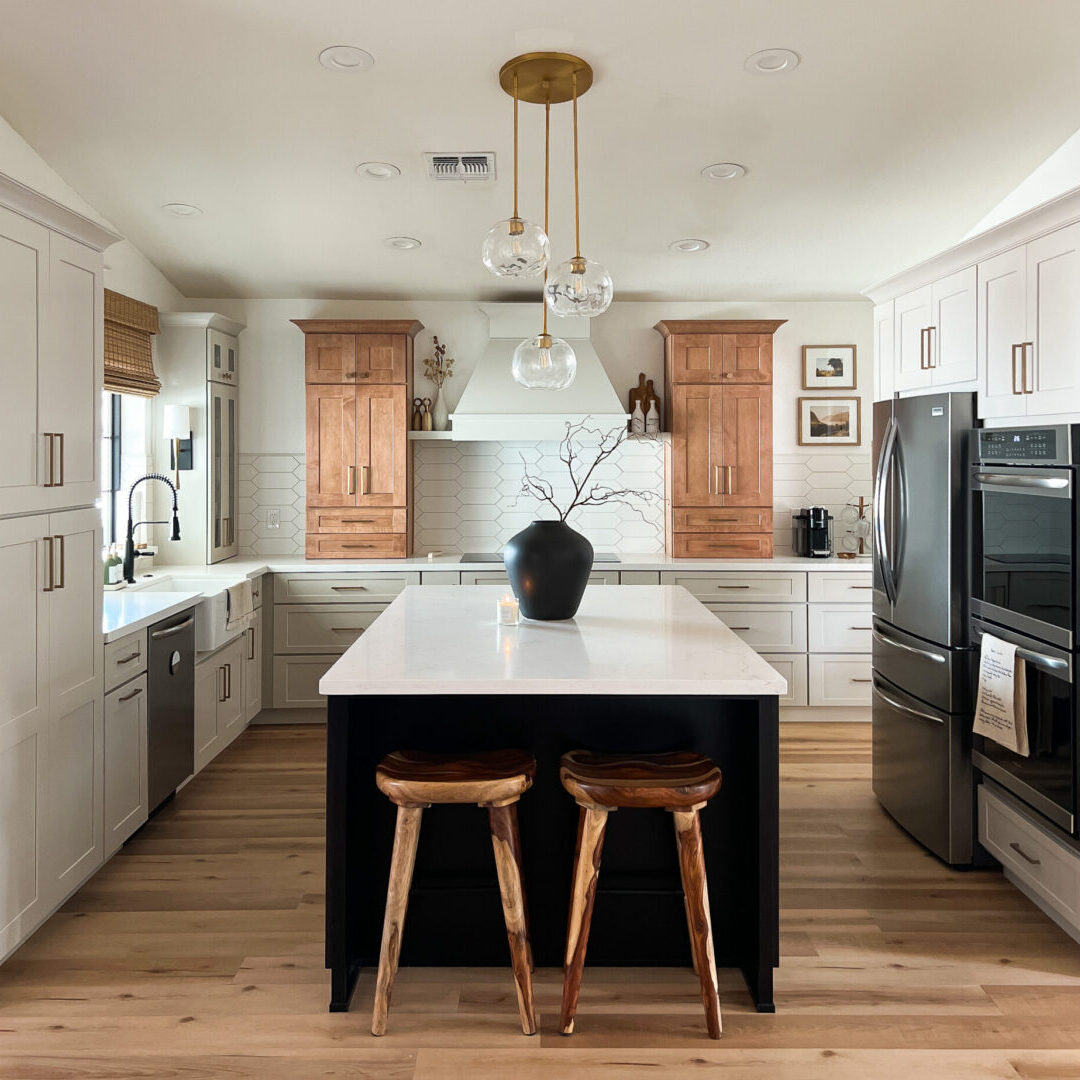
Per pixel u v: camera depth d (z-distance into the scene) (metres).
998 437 3.09
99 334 3.17
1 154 3.55
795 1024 2.38
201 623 4.13
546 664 2.51
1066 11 2.88
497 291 5.52
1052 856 2.83
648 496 5.82
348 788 2.54
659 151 3.75
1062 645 2.73
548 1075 2.16
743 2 2.77
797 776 4.40
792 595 5.27
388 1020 2.40
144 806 3.54
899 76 3.21
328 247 4.84
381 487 5.43
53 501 2.85
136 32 2.95
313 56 3.05
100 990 2.54
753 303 5.80
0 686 2.54
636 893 2.66
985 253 3.21
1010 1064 2.21
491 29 2.88
